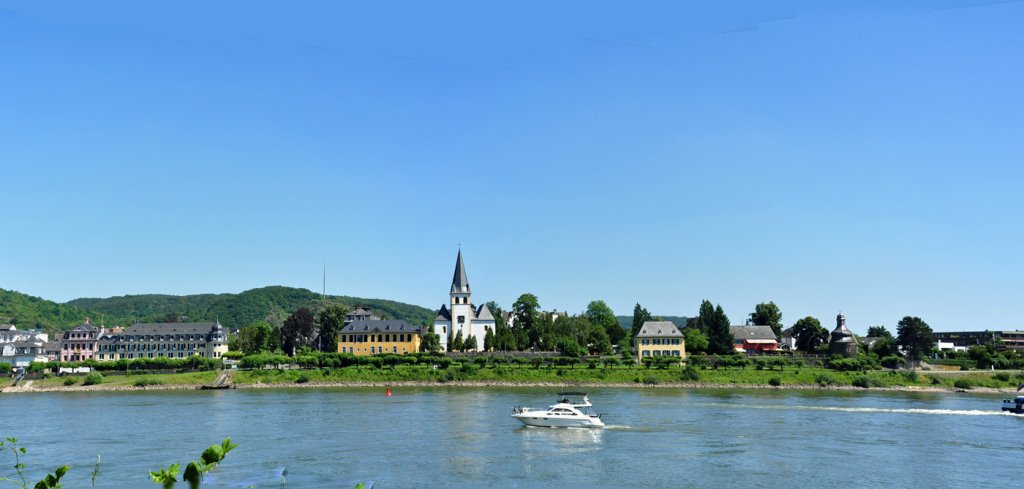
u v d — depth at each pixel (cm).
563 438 11025
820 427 12169
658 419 13075
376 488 7956
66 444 10500
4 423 12800
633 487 8088
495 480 8375
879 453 9931
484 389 19700
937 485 8244
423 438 11006
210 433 11494
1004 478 8556
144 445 10412
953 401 16788
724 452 9975
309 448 10181
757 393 18688
